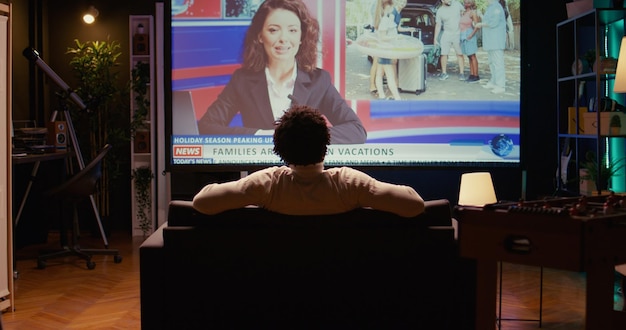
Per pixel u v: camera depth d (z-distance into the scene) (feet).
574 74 17.24
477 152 18.39
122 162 21.58
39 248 19.49
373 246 8.43
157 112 20.89
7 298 12.99
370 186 8.46
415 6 18.16
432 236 8.40
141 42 20.77
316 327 8.61
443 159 18.44
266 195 8.47
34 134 17.97
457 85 18.29
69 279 15.67
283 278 8.49
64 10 21.80
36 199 20.01
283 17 18.15
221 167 18.35
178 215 8.62
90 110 19.99
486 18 18.13
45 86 21.53
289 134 8.34
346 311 8.55
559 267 7.29
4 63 12.58
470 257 7.91
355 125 18.35
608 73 15.56
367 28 18.21
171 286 8.50
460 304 8.50
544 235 7.34
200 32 18.19
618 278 14.67
